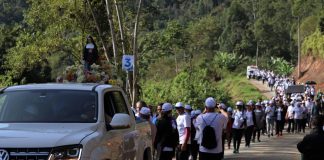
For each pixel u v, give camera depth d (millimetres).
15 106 7914
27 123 7520
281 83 79438
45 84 8516
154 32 28469
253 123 23359
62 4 29141
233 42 143625
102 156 7109
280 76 96438
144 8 29266
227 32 147125
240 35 144125
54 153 6598
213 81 106688
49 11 29812
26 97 8055
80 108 7828
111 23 23594
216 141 11000
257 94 77938
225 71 112250
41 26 30844
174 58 100312
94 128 7430
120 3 28219
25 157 6574
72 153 6684
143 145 9484
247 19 151875
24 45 30812
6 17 89062
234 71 113438
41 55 30844
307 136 10031
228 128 19828
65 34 30797
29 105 7906
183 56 103062
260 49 137875
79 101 7934
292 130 33062
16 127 7301
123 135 8273
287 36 137000
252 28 141875
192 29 145875
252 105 23469
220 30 152625
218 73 110188
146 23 29516
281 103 31359
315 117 10070
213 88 45219
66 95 8023
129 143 8531
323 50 85000
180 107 14289
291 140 27000
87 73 13766
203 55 131750
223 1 195625
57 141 6691
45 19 30078
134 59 23250
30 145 6602
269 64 117875
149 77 74312
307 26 108375
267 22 140625
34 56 30438
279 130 30656
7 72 34062
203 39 145375
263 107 32062
